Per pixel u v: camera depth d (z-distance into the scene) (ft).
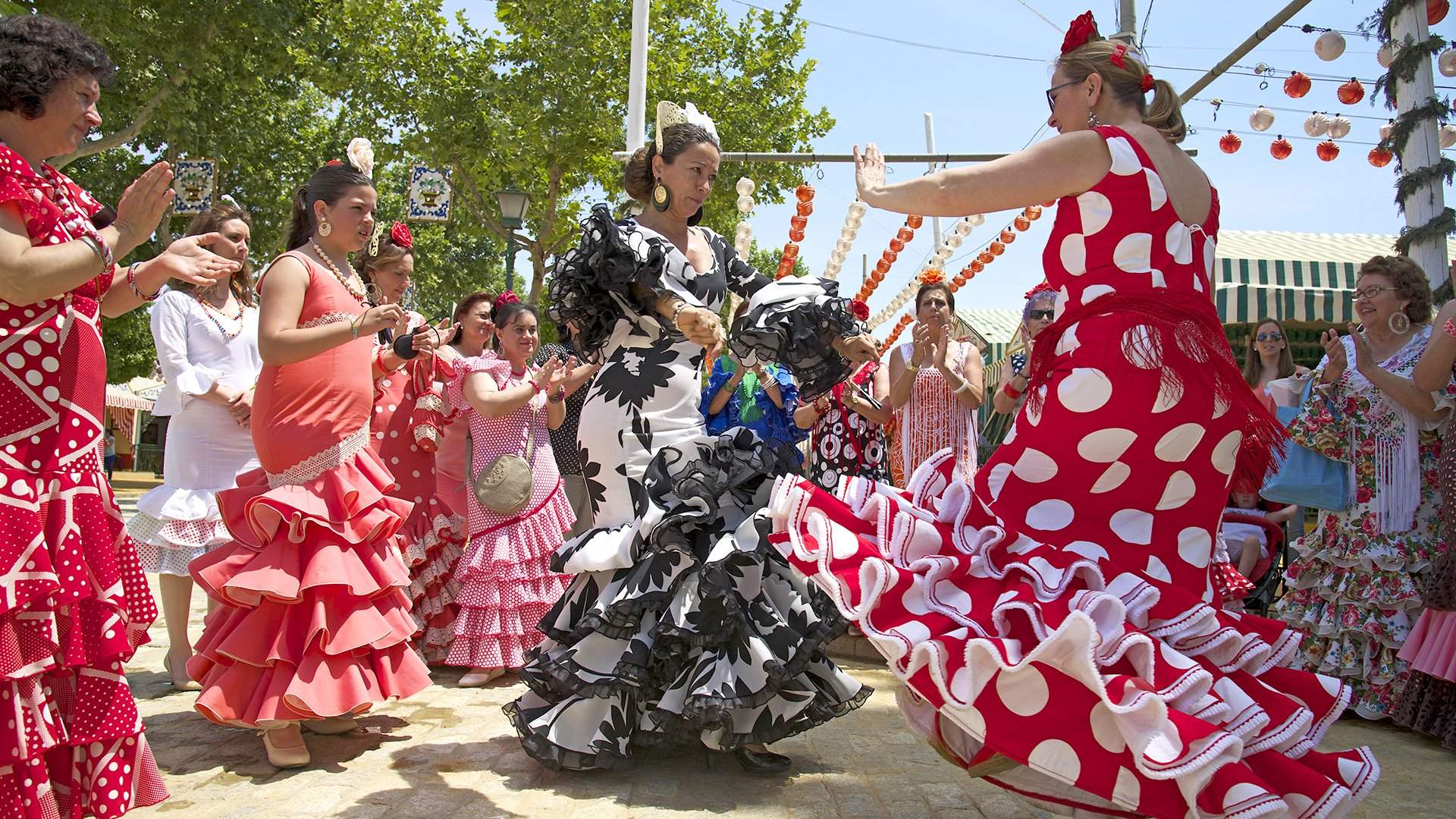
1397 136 21.57
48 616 8.05
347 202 11.66
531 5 56.08
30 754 7.92
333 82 58.03
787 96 63.26
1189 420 7.85
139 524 14.07
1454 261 15.60
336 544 11.13
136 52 49.14
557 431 18.53
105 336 92.84
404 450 16.46
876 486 8.79
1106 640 7.06
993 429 41.04
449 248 112.88
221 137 61.21
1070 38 9.02
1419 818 10.11
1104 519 7.98
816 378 10.93
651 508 10.48
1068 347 8.21
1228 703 7.14
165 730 12.12
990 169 8.18
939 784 10.53
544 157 58.39
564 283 10.85
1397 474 14.82
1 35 8.36
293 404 11.23
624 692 10.49
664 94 58.80
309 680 10.61
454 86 58.70
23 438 8.13
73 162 65.77
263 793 9.86
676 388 11.05
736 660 10.16
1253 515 20.31
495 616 15.62
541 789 10.11
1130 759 6.97
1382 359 15.57
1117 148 8.13
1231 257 30.91
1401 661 14.39
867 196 8.48
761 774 10.77
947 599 7.72
